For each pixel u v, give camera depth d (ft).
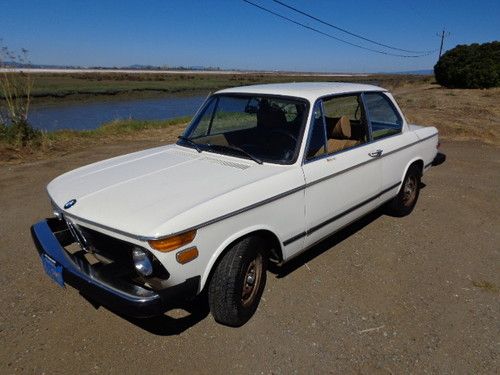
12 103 29.84
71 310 10.64
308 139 11.03
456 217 16.93
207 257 8.76
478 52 101.65
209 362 8.89
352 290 11.59
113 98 129.08
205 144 12.49
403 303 11.00
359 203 13.19
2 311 10.57
